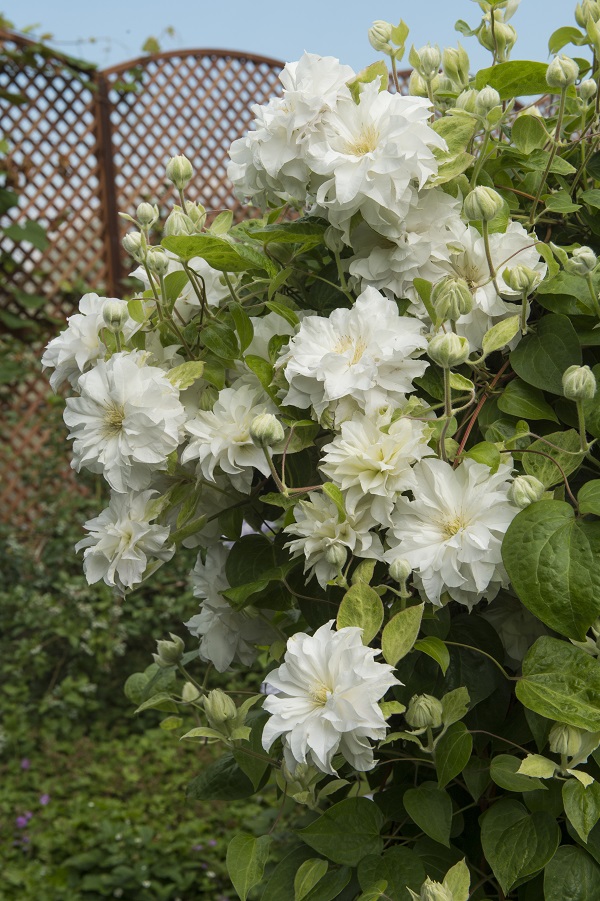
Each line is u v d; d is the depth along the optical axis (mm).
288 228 1501
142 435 1444
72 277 5672
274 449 1457
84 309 1571
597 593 1306
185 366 1493
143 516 1503
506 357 1522
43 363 1578
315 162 1442
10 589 4664
